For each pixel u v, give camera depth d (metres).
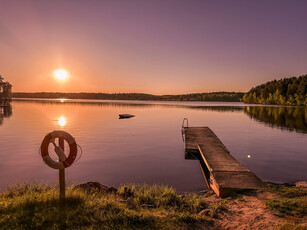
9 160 12.94
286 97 114.06
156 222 4.78
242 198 6.46
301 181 8.92
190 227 4.66
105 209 5.16
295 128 28.56
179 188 8.75
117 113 55.62
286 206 5.43
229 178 7.88
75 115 48.34
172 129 28.48
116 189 7.86
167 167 11.91
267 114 53.19
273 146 17.28
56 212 4.79
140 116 48.62
